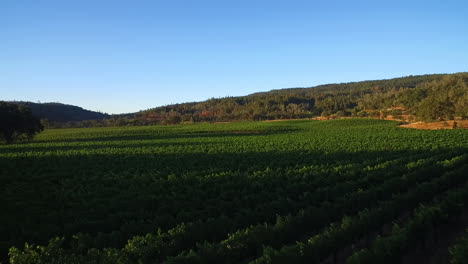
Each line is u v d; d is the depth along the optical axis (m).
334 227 10.31
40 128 74.81
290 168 25.19
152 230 12.01
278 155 34.66
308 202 14.64
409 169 20.27
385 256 8.59
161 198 16.59
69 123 175.25
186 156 36.19
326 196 15.27
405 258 10.00
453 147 34.00
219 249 9.12
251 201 15.05
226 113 192.62
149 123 167.12
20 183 22.44
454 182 16.81
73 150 46.06
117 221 13.38
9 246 10.95
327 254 9.39
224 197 16.56
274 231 10.49
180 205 15.38
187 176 22.30
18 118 65.62
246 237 9.91
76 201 17.36
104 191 18.89
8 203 16.77
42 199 17.80
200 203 15.66
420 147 36.72
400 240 9.02
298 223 11.30
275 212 13.30
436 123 76.88
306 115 167.75
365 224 10.78
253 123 122.44
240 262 9.66
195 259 8.65
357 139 53.00
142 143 58.22
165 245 9.87
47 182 22.53
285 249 8.68
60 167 29.28
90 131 105.94
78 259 8.61
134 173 25.44
